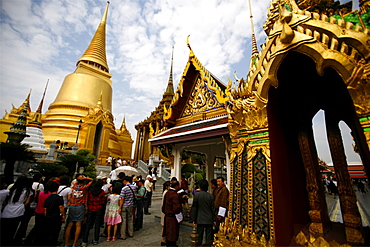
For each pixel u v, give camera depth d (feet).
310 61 11.73
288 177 13.92
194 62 31.48
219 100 26.68
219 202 20.74
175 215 19.66
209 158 38.58
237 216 13.70
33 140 63.82
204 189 19.03
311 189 12.41
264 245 11.37
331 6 11.73
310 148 14.03
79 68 139.44
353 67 9.01
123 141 140.77
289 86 13.84
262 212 12.35
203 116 30.17
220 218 18.65
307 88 14.30
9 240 17.69
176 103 34.19
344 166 12.23
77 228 20.30
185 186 32.14
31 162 47.34
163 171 82.17
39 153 59.21
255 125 13.47
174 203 19.49
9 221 17.70
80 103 118.11
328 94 13.98
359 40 8.83
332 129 13.43
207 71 29.66
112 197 23.97
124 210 24.27
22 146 33.71
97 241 21.77
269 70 11.79
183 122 34.04
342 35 9.20
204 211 18.01
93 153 105.60
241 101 14.48
